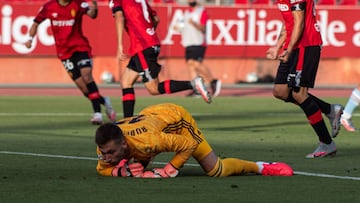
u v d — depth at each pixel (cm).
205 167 1758
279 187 1659
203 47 4359
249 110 3656
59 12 3047
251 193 1588
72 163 2016
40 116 3341
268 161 2089
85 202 1495
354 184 1714
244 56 5100
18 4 4959
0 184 1681
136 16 2622
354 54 5106
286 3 2123
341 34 5100
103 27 5003
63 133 2748
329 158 2155
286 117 3366
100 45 5012
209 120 3231
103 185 1664
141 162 1784
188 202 1498
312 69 2142
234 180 1734
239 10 5069
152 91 2623
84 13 3066
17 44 4991
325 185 1695
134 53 2639
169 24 5019
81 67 3067
